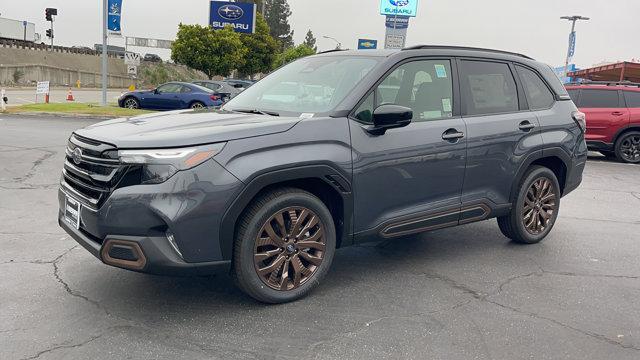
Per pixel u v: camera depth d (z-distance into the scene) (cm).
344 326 371
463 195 488
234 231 376
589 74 2908
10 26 6838
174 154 345
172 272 351
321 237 411
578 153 588
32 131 1380
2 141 1170
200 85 2248
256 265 381
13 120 1688
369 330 366
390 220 441
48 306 385
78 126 1564
